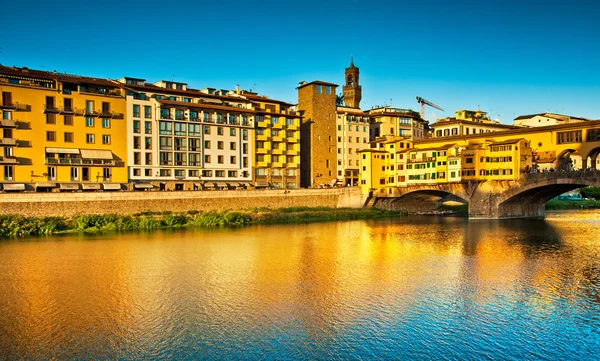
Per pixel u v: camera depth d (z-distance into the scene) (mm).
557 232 82000
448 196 134125
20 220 76875
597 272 51938
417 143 120625
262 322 37281
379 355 31938
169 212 92438
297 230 85250
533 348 32875
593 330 35719
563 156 97062
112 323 37094
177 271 52531
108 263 56156
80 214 83500
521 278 49531
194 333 35250
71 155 92625
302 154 135000
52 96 91250
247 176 115812
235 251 63875
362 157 120500
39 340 34031
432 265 55656
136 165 99750
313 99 131875
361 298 42906
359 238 75688
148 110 101750
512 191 98188
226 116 112312
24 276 50125
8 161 85875
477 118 162250
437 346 33156
